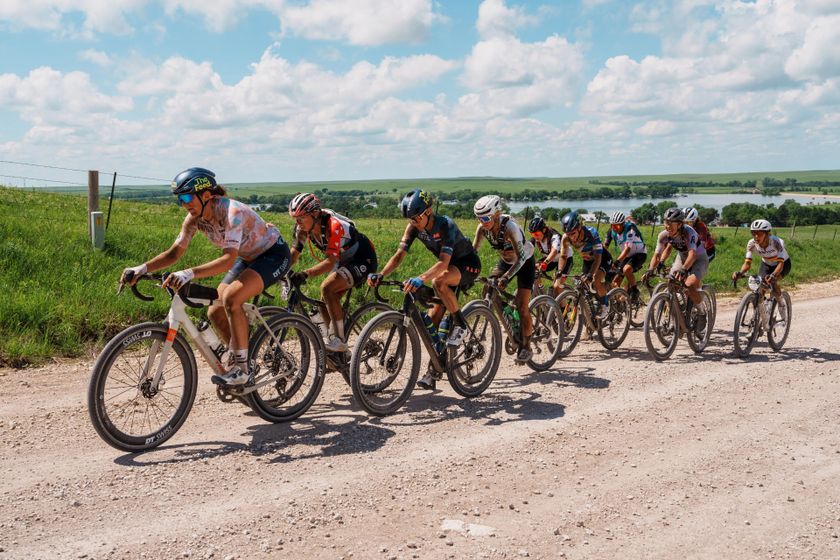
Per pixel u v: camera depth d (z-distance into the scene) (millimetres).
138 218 16094
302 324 5227
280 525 3482
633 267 9430
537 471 4359
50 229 10781
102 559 3082
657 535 3547
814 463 4652
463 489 4035
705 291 8414
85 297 7906
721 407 5965
